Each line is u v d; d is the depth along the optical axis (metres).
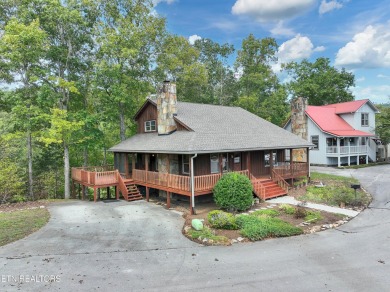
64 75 22.62
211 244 10.25
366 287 7.11
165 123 19.16
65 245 10.14
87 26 22.42
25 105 20.73
